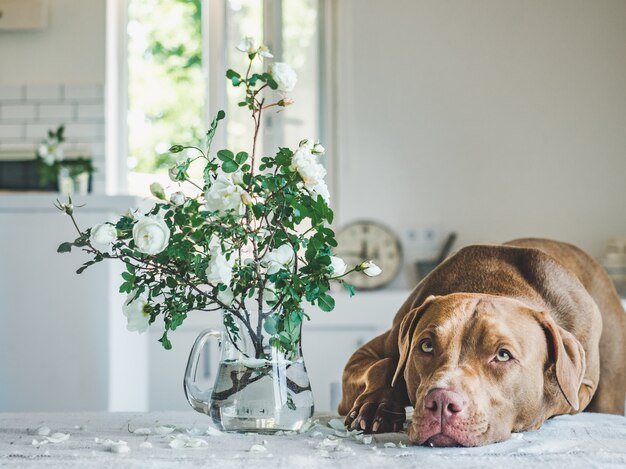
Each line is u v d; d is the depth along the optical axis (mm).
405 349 1426
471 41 4352
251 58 1302
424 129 4363
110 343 3379
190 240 1268
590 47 4332
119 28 4441
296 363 1298
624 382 1948
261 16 4402
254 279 1271
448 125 4355
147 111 4492
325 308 1270
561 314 1683
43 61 4242
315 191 1285
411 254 4320
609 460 1096
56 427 1382
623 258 4066
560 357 1350
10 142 4230
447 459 1116
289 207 1280
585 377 1679
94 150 4219
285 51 4387
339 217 4355
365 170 4367
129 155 4477
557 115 4336
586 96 4332
